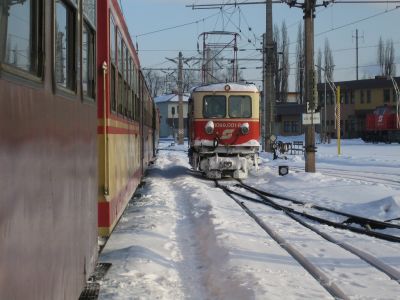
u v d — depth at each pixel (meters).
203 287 6.58
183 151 51.12
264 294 5.63
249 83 21.41
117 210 8.45
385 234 9.23
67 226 4.23
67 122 4.32
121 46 9.52
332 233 9.56
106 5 7.34
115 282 6.49
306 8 20.58
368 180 19.28
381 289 6.06
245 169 20.77
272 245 8.37
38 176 3.34
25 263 3.04
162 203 13.73
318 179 18.23
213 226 9.65
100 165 7.20
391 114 64.50
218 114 20.61
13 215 2.83
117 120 8.55
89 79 5.83
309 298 5.61
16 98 2.92
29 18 3.33
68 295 4.26
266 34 34.31
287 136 83.50
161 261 7.65
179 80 52.66
